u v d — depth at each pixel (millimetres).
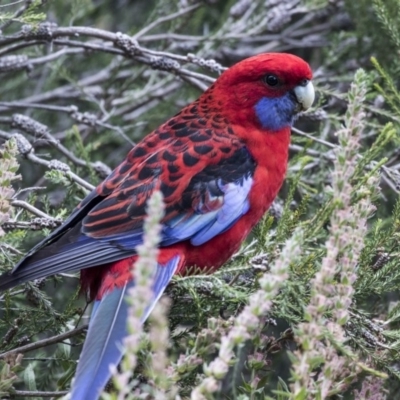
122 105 13266
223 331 6402
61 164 9164
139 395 6043
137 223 7938
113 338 7117
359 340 7508
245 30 13500
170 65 10508
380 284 7852
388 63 12781
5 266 8359
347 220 6465
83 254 7648
